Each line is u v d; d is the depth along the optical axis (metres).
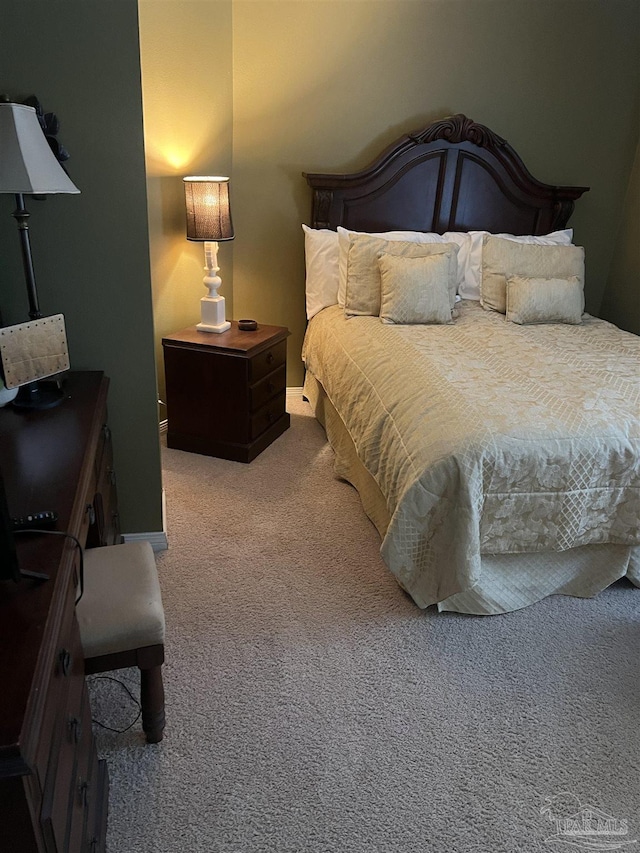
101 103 1.75
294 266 3.68
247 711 1.62
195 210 2.89
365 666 1.80
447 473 1.82
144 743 1.51
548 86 3.48
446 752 1.54
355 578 2.19
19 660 0.77
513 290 3.13
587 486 1.90
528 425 1.89
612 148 3.68
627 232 3.81
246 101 3.28
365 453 2.31
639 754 1.56
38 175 1.46
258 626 1.93
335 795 1.42
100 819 1.20
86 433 1.48
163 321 3.15
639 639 1.96
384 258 3.01
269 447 3.20
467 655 1.86
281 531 2.45
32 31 1.65
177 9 2.78
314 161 3.46
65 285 1.91
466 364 2.38
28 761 0.67
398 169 3.41
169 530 2.42
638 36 3.43
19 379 1.57
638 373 2.34
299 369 3.92
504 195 3.58
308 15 3.16
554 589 2.11
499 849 1.32
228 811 1.37
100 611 1.32
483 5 3.25
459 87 3.41
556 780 1.48
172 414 3.06
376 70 3.32
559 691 1.74
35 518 1.06
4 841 0.72
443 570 1.90
